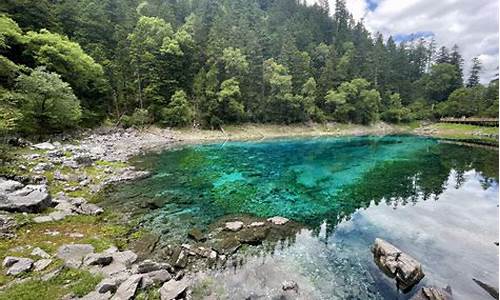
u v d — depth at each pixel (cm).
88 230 1109
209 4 7644
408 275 870
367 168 2602
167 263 938
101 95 4169
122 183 1866
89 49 4241
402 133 6278
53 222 1111
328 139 5031
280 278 889
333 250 1086
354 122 6644
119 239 1084
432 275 933
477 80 8744
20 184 1282
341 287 859
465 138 5175
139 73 4662
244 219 1380
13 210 1091
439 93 8419
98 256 859
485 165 2761
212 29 5753
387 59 8131
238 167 2525
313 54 7538
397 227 1313
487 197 1775
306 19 9069
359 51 8312
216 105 4828
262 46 6538
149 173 2178
